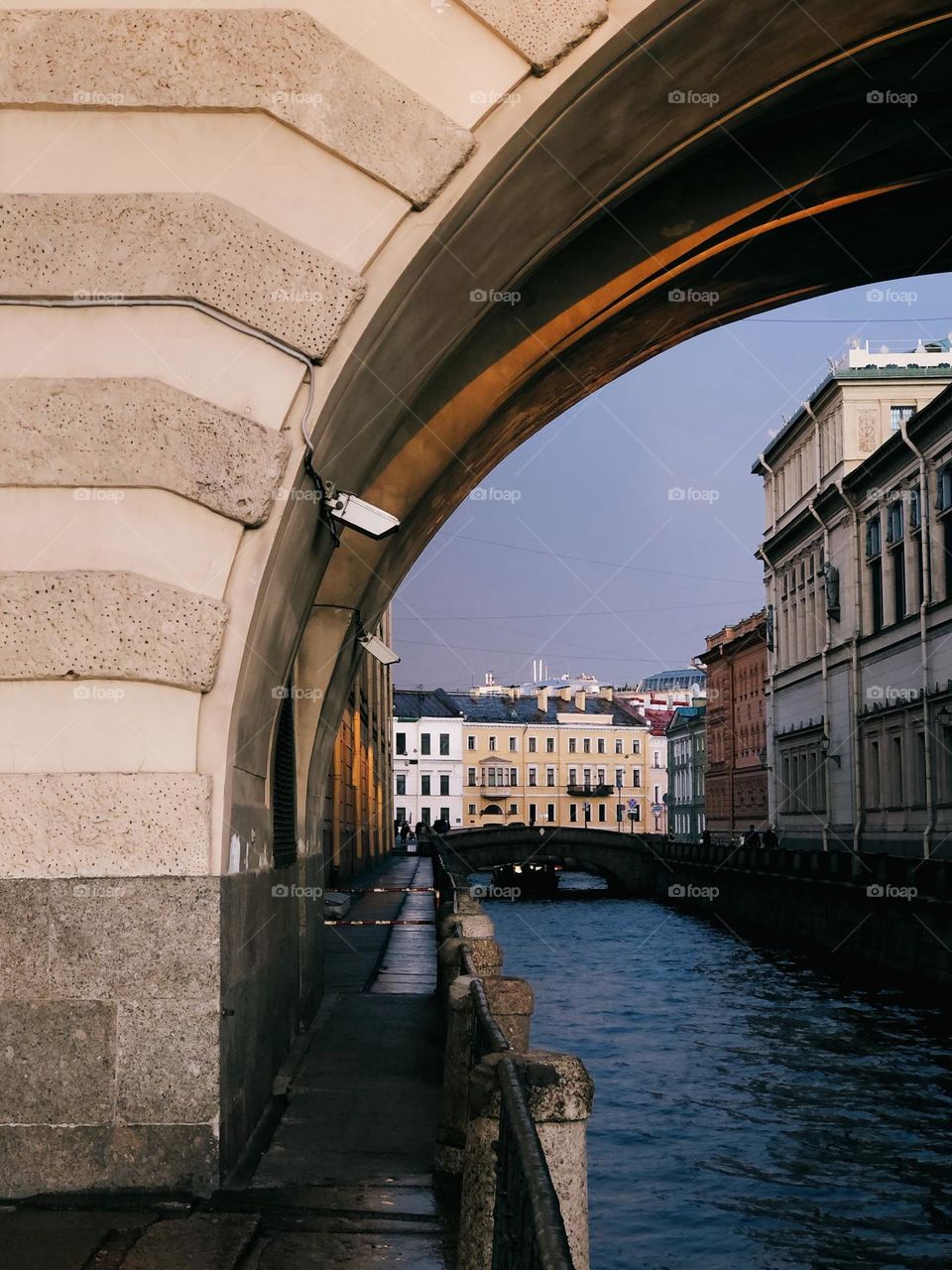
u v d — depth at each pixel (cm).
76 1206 545
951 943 2273
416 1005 1309
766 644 6688
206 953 567
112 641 575
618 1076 1630
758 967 3002
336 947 2025
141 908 567
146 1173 560
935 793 3950
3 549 583
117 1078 562
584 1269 411
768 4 597
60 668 574
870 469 4550
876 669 4619
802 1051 1814
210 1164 562
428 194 592
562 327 930
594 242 905
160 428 583
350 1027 1150
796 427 5669
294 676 1077
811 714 5491
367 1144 705
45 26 591
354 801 3938
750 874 4278
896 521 4422
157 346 591
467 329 745
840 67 693
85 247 589
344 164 595
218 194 595
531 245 715
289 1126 745
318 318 590
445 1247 520
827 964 3055
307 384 596
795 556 5778
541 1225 258
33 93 588
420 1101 821
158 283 588
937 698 3897
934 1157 1227
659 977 2805
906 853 4191
